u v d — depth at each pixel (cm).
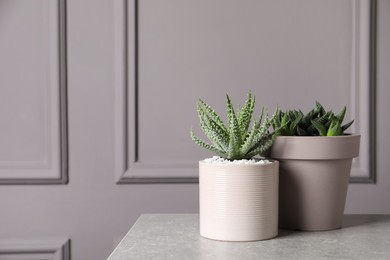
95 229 198
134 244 99
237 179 99
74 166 198
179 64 197
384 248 95
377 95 197
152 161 198
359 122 197
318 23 197
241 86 197
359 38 196
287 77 197
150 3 196
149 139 198
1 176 196
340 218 110
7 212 198
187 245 98
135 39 196
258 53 197
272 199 102
